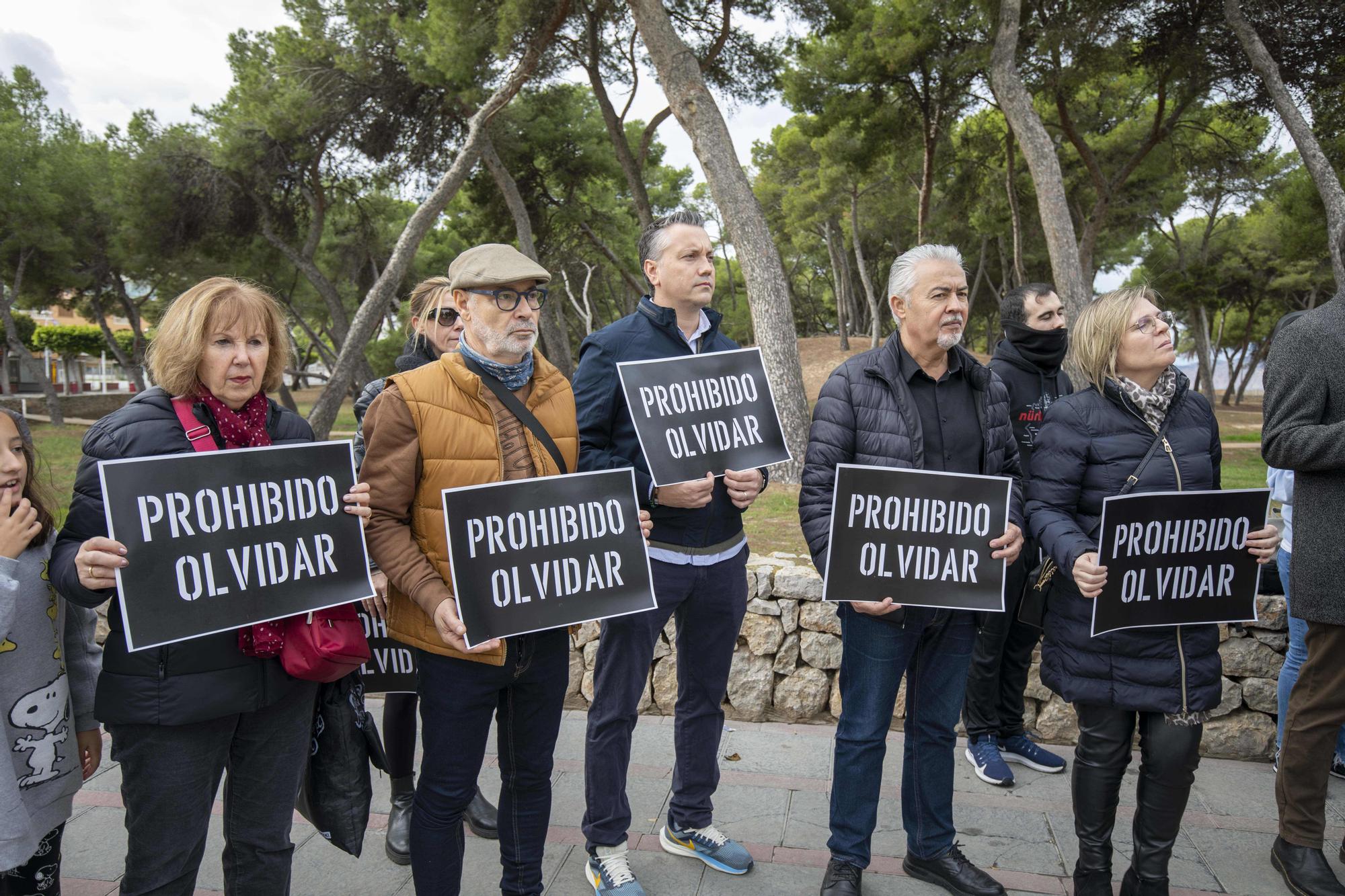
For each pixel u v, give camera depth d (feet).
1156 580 7.84
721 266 160.04
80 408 101.24
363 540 6.79
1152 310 8.09
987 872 9.04
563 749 12.23
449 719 7.22
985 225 83.15
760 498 22.20
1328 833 9.96
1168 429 8.20
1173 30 45.34
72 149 78.54
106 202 72.54
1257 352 133.69
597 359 8.91
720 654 9.23
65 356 155.53
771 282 26.27
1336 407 8.18
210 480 6.18
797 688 13.29
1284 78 43.68
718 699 9.35
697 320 9.34
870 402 8.52
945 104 55.77
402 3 51.93
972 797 10.84
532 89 60.23
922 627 8.52
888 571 8.16
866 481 8.13
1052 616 8.36
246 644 6.36
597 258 89.25
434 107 56.13
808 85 57.36
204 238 67.62
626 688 8.67
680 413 8.48
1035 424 11.46
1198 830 10.07
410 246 41.47
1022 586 11.00
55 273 81.61
